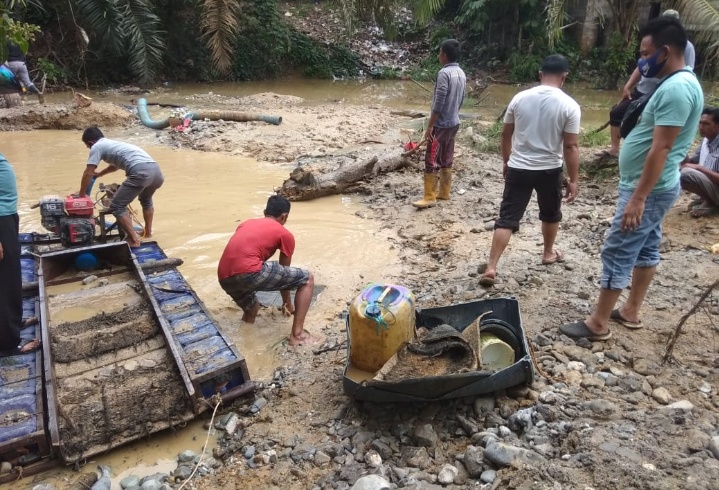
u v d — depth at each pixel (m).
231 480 3.33
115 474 3.44
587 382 3.80
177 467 3.49
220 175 9.48
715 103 10.84
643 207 3.73
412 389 3.46
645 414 3.41
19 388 3.73
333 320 5.12
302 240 6.91
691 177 6.39
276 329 5.00
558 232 6.69
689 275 5.30
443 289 5.45
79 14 17.91
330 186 8.41
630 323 4.46
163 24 20.06
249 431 3.74
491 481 3.03
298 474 3.30
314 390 4.10
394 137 11.98
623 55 18.22
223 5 18.16
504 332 3.89
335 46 23.64
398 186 8.77
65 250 5.45
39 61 17.67
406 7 25.45
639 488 2.80
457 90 7.44
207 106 15.38
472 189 8.54
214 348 4.15
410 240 6.86
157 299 4.90
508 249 6.25
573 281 5.32
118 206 6.13
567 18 20.06
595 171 8.62
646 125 3.79
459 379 3.44
